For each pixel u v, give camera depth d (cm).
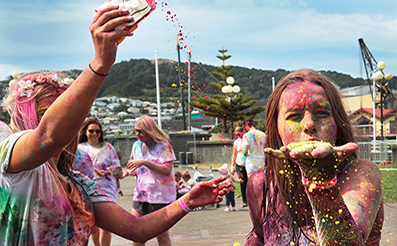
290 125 121
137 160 404
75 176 153
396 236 249
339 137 128
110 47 93
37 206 118
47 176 122
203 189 156
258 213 144
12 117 126
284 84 126
